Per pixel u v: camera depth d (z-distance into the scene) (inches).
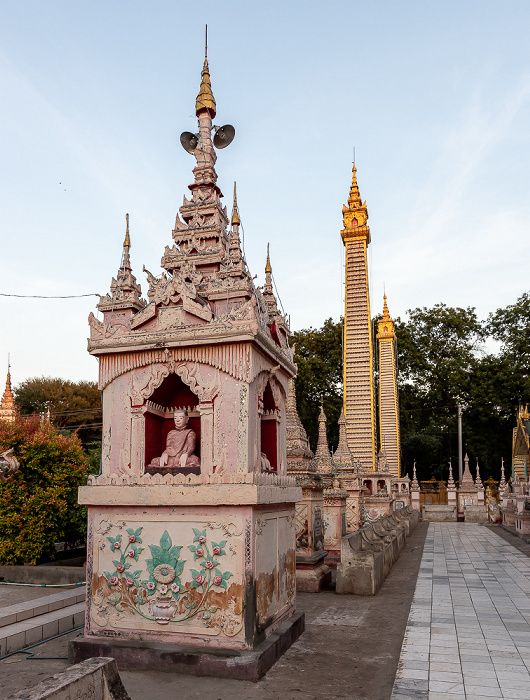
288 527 346.6
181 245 381.7
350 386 1298.0
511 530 1170.0
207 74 408.8
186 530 289.0
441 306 2306.8
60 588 460.1
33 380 2166.6
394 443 1633.9
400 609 413.1
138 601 290.5
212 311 321.4
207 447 298.8
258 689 248.4
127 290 334.3
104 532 302.4
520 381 1959.9
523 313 2070.6
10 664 288.4
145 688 248.5
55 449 546.3
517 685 252.5
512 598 453.1
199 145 399.2
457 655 296.2
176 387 346.3
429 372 2210.9
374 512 1077.1
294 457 546.9
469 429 2191.2
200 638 277.3
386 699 238.1
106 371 324.8
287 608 334.0
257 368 312.7
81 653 284.5
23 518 519.5
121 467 313.0
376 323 1766.7
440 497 1966.0
